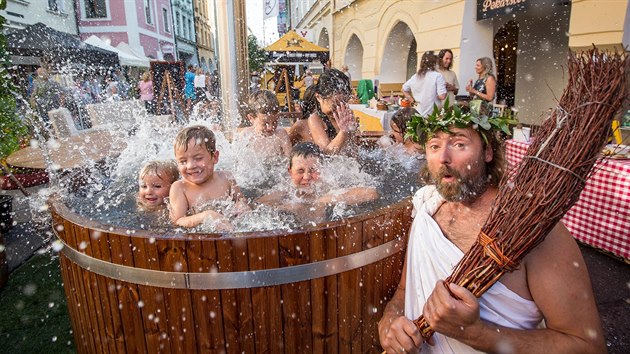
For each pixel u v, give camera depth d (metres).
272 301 1.71
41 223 4.30
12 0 14.31
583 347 1.03
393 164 3.15
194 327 1.74
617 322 2.59
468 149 1.18
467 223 1.25
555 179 1.00
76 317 2.10
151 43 24.64
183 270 1.66
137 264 1.71
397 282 2.02
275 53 11.17
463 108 1.29
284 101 9.73
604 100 0.98
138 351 1.84
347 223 1.74
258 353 1.77
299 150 2.31
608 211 3.34
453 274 1.13
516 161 4.09
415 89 5.37
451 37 7.66
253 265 1.66
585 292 1.05
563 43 6.95
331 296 1.80
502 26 7.66
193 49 35.66
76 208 2.25
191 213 2.10
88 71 12.37
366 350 1.98
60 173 3.54
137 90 13.66
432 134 1.22
